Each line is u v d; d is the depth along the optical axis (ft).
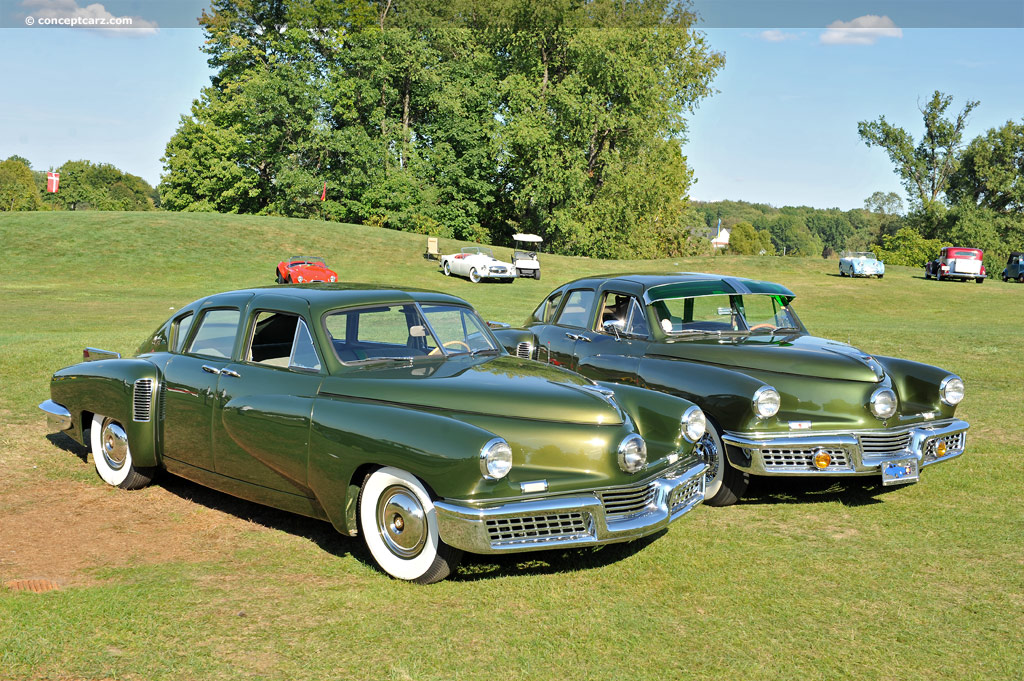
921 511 18.86
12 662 10.66
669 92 189.37
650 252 210.38
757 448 18.49
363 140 199.21
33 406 26.40
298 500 15.64
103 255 130.21
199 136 210.18
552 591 13.76
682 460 16.11
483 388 15.07
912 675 11.09
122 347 37.58
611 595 13.62
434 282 120.37
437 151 206.59
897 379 21.40
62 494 18.58
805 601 13.52
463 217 209.46
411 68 202.59
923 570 15.05
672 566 15.07
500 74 209.36
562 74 198.80
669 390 20.22
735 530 17.40
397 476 13.91
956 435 20.90
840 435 18.98
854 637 12.19
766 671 11.09
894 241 269.23
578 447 14.19
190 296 96.73
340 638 11.78
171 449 18.06
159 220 157.28
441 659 11.18
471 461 13.00
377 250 151.02
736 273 147.74
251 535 16.33
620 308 23.70
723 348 21.52
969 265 142.92
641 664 11.19
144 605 12.66
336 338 15.99
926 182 273.75
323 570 14.53
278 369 16.26
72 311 73.61
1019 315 98.84
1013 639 12.23
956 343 50.06
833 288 127.54
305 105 194.80
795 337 23.40
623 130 184.96
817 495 20.36
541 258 156.87
